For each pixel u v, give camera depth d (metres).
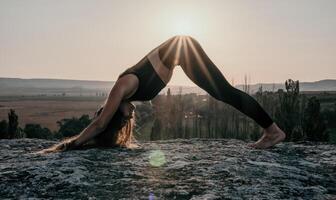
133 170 3.06
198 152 3.99
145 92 4.34
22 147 4.79
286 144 4.80
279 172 3.03
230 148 4.35
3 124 40.31
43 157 3.61
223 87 4.25
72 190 2.50
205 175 2.89
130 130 4.50
